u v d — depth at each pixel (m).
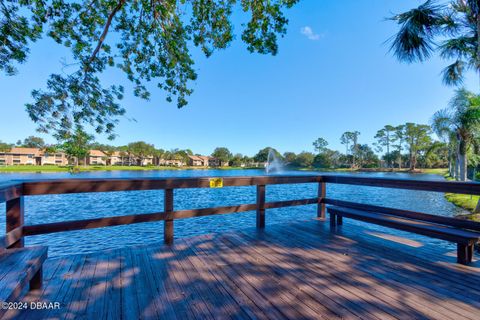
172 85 4.51
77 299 1.64
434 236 2.30
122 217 2.55
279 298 1.68
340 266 2.22
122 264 2.24
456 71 6.10
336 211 3.35
